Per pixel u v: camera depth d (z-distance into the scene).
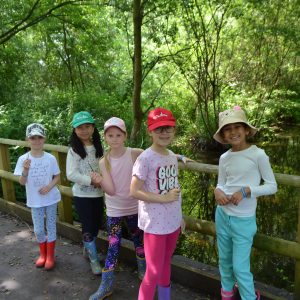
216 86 11.29
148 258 2.23
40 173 3.05
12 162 5.46
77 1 9.63
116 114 10.88
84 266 3.12
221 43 11.04
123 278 2.90
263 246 2.40
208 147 10.95
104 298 2.62
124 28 10.20
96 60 13.40
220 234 2.32
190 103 12.86
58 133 7.71
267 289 2.56
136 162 2.24
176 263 2.82
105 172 2.57
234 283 2.39
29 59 14.62
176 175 2.34
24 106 10.02
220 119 2.24
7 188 4.48
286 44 11.21
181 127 12.35
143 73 10.19
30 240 3.68
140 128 8.52
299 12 9.74
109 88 15.49
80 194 2.91
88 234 2.94
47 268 3.05
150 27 9.05
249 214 2.18
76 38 13.38
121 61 14.76
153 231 2.20
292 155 9.81
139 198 2.19
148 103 12.61
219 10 9.57
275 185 2.10
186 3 8.45
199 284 2.68
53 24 12.10
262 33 10.23
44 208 3.13
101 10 10.73
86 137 2.87
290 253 2.30
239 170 2.16
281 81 13.17
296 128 14.02
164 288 2.35
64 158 3.73
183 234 4.50
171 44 10.01
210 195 6.28
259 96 12.21
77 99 11.20
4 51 12.15
